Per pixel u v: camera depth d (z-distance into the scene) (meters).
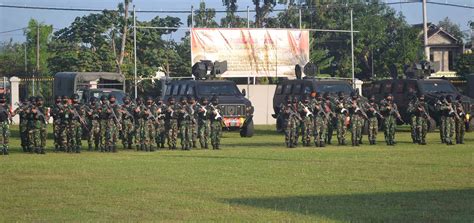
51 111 29.73
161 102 30.95
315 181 19.73
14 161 25.61
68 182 19.97
